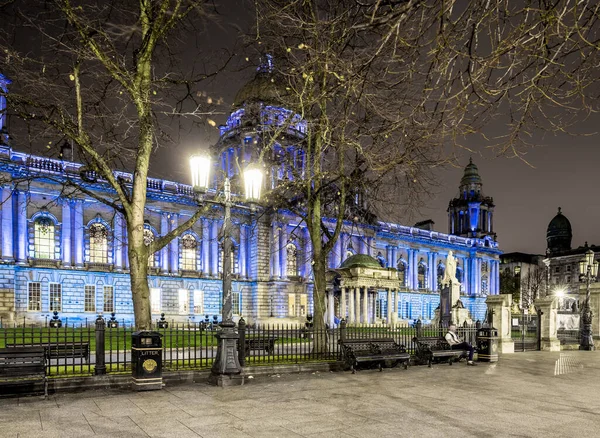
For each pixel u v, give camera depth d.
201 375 14.51
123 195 15.21
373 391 13.08
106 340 28.67
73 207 58.16
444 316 36.69
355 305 68.12
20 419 9.66
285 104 17.91
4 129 17.22
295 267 76.06
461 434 8.65
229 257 14.67
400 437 8.41
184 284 66.12
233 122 52.84
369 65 6.30
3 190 52.94
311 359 18.23
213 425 9.20
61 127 14.18
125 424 9.27
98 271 59.03
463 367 19.27
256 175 16.31
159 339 13.22
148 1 14.33
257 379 15.05
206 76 16.05
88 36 13.70
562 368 19.23
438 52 5.43
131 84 14.80
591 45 4.77
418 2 4.82
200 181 14.84
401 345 19.08
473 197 117.50
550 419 9.91
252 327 17.38
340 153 18.72
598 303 32.69
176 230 15.48
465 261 111.62
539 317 29.66
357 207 24.39
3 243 52.78
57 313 54.91
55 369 15.37
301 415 10.05
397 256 97.12
